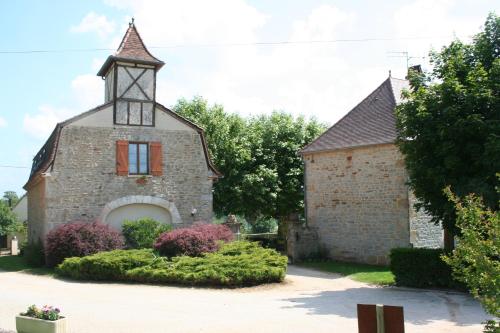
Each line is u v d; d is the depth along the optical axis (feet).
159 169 62.64
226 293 37.65
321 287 41.78
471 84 36.50
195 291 38.47
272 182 80.23
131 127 61.93
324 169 65.82
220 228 55.57
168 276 41.42
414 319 27.53
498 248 17.20
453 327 25.38
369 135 60.23
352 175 61.46
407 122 38.63
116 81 61.87
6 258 72.64
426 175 37.60
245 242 52.70
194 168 64.75
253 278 40.81
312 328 24.81
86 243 51.88
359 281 46.11
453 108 35.63
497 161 33.27
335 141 64.95
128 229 57.72
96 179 59.21
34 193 70.69
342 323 26.02
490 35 38.93
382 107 63.77
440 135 35.81
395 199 55.57
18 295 36.22
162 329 24.79
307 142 86.53
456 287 38.91
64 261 47.96
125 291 38.42
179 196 63.46
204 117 85.05
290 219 69.82
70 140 58.44
